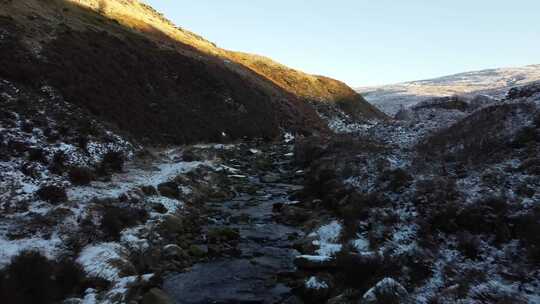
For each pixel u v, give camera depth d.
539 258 9.57
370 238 13.43
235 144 40.59
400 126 31.91
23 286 9.30
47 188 15.05
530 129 16.56
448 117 30.55
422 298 9.52
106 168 20.73
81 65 31.69
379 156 21.83
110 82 33.28
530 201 11.94
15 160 16.84
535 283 8.91
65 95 26.53
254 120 49.59
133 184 19.73
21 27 31.62
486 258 10.51
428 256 11.29
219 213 20.11
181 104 40.59
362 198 16.53
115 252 12.35
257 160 35.12
